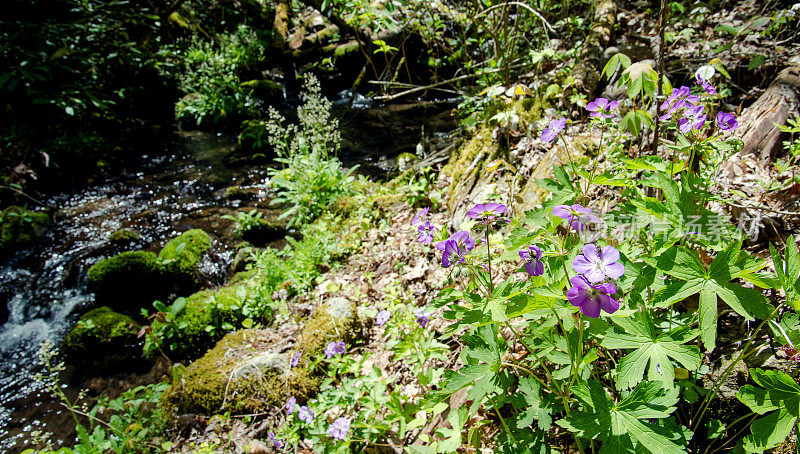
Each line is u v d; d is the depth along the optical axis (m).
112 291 4.79
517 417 1.89
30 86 7.09
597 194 2.98
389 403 2.46
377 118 8.19
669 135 3.18
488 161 4.35
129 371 4.01
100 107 7.62
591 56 4.63
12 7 7.78
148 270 4.83
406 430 2.60
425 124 7.67
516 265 2.97
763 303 1.47
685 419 1.98
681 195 1.84
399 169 5.95
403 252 4.20
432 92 8.66
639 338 1.55
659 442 1.43
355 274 4.24
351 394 2.73
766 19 3.71
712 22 4.89
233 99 8.72
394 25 5.51
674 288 1.58
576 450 2.03
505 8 4.89
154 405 3.43
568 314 1.69
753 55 3.80
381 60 9.03
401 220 4.69
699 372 1.93
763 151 2.93
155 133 8.34
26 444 3.48
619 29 5.47
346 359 2.95
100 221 6.00
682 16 4.94
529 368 2.22
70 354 4.20
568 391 1.86
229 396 3.25
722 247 1.75
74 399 3.82
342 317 3.54
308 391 3.18
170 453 3.06
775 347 1.96
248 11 10.97
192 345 4.08
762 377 1.47
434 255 3.98
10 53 7.12
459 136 5.92
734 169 2.82
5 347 4.41
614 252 1.44
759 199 2.59
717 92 3.45
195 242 5.29
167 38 10.12
